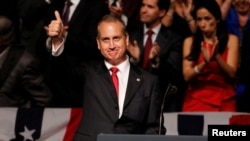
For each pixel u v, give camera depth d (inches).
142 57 590.2
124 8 604.1
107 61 401.1
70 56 577.6
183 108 580.1
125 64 400.2
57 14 387.9
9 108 551.8
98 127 378.6
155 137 275.0
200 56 579.2
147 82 394.3
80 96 567.5
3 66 555.5
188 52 581.6
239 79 580.4
